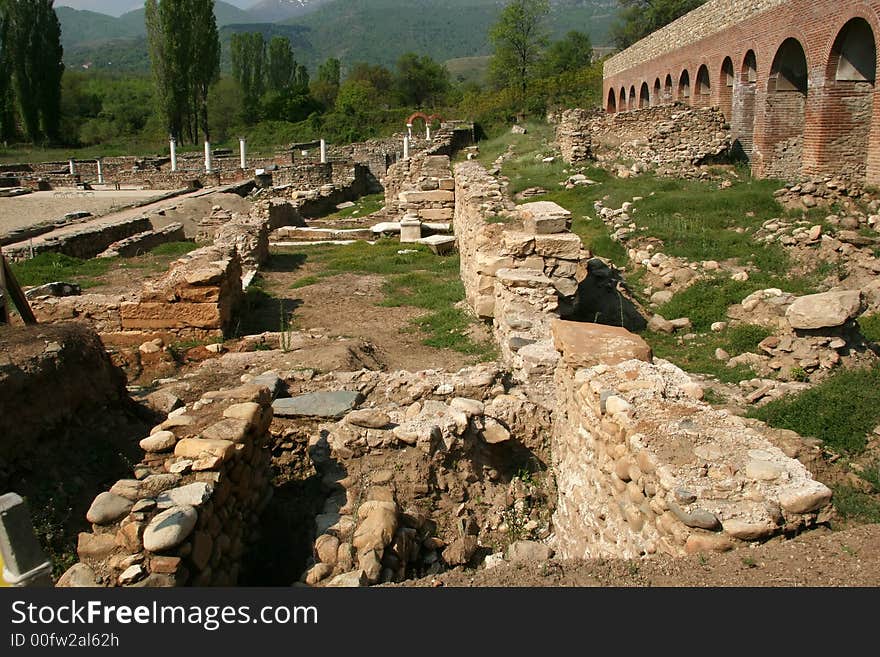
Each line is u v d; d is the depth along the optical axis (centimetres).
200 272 954
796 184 1539
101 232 1811
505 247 913
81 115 7425
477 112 4816
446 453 539
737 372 796
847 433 618
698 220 1423
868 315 935
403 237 1747
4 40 5322
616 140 2320
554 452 589
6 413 521
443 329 990
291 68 8638
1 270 770
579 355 532
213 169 3472
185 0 5172
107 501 381
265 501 494
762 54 2041
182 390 721
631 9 6312
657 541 375
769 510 353
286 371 728
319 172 3061
